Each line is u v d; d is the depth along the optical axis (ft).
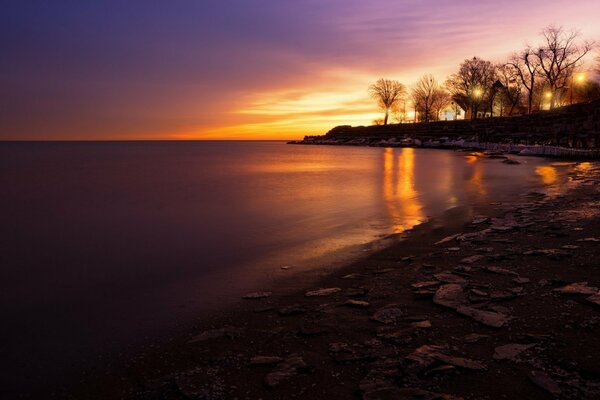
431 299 21.02
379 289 23.50
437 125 358.84
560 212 41.39
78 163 233.35
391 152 276.41
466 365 14.12
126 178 130.00
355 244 36.78
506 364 14.08
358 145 431.02
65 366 17.80
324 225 47.83
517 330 16.53
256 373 15.33
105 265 35.29
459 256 28.53
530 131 241.55
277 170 155.22
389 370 14.32
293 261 32.65
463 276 23.86
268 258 34.22
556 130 208.44
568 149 148.97
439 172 119.44
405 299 21.50
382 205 61.16
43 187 105.70
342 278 26.96
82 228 53.16
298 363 15.60
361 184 95.86
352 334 17.87
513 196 60.85
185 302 24.77
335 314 20.31
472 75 357.61
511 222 38.40
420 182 94.68
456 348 15.49
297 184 101.55
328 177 118.83
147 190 95.86
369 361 15.30
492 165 135.95
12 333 21.68
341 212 56.75
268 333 18.95
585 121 193.98
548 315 17.62
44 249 42.19
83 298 26.94
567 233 31.60
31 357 18.81
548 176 90.94
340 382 14.11
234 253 36.86
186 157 305.94
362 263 30.25
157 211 65.16
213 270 31.63
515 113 351.87
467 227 39.63
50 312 24.66
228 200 75.77
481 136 263.70
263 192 86.84
